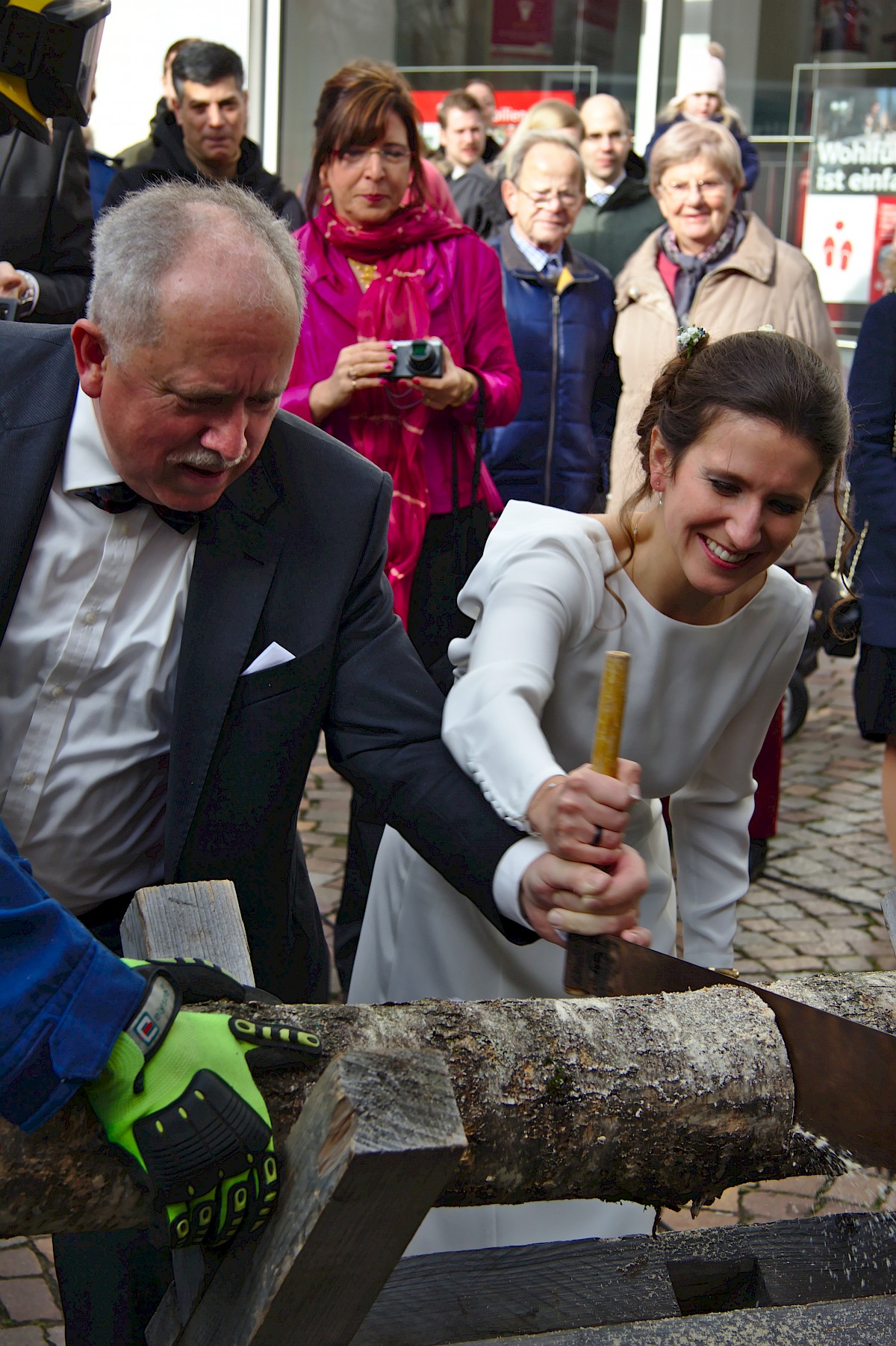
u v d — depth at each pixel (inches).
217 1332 49.2
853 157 297.6
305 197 156.2
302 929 84.4
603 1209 83.0
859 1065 55.9
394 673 77.3
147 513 70.3
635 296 196.9
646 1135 57.0
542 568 77.0
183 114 186.7
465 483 149.1
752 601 80.5
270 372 62.4
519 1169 55.9
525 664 74.4
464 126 260.1
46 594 70.8
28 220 155.8
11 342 70.3
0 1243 110.3
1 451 68.3
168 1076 47.4
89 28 79.3
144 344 60.6
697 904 93.4
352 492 76.2
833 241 301.6
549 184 181.3
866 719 160.1
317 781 215.2
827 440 68.6
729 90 310.0
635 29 312.8
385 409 142.8
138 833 78.6
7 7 76.4
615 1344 51.9
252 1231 47.7
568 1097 55.9
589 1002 60.1
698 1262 62.5
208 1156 46.3
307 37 307.9
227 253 60.3
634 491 79.4
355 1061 45.3
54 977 47.5
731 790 90.4
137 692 73.9
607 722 64.6
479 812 73.0
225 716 73.2
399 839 89.5
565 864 67.3
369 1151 42.1
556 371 183.9
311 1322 46.9
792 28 302.0
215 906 64.7
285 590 74.0
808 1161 60.3
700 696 81.7
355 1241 44.7
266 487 73.7
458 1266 61.3
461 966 85.1
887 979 66.4
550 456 185.0
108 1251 70.9
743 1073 58.2
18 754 73.5
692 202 192.5
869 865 188.2
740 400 67.8
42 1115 46.9
